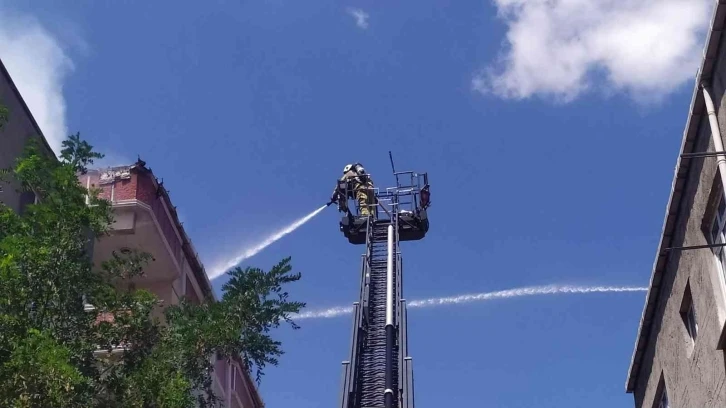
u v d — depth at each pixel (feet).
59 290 43.45
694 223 57.67
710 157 53.42
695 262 57.98
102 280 47.67
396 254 90.68
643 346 70.69
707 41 51.13
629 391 74.74
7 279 41.68
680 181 58.75
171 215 78.23
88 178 74.49
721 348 53.16
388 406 66.49
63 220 44.98
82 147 48.01
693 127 55.52
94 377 43.62
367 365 72.84
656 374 68.44
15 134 60.95
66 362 39.70
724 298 54.29
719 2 49.21
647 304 67.72
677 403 63.57
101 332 45.42
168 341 46.83
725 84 50.60
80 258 45.65
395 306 80.48
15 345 39.42
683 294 61.31
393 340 75.46
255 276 48.98
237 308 48.11
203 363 46.98
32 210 45.24
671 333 64.23
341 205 99.86
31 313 42.98
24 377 38.17
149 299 47.57
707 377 56.85
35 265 42.65
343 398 66.54
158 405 42.91
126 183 74.08
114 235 72.59
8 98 60.85
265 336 48.24
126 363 45.29
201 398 47.60
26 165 47.24
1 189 54.54
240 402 91.91
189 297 81.05
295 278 49.73
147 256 51.37
